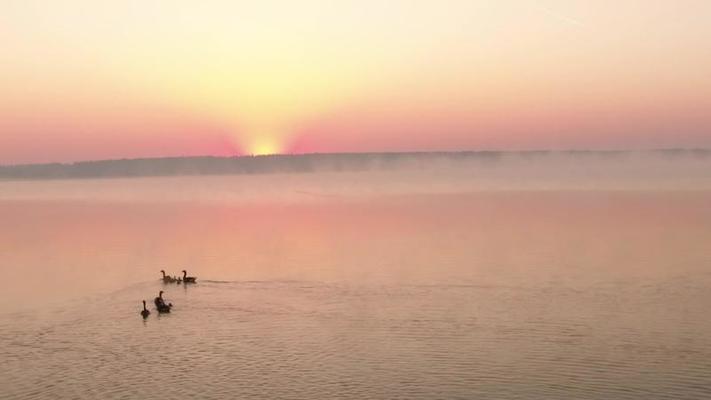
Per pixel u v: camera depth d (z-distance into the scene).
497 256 73.75
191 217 132.75
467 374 39.94
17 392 39.25
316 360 42.91
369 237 93.38
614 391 37.09
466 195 172.88
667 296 54.03
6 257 85.06
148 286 63.91
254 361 43.06
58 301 59.00
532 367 40.59
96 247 92.06
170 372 41.72
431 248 81.19
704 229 89.81
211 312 53.91
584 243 81.25
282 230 105.06
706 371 39.19
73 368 42.72
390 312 52.22
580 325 47.56
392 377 39.88
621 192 162.88
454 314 51.16
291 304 55.47
